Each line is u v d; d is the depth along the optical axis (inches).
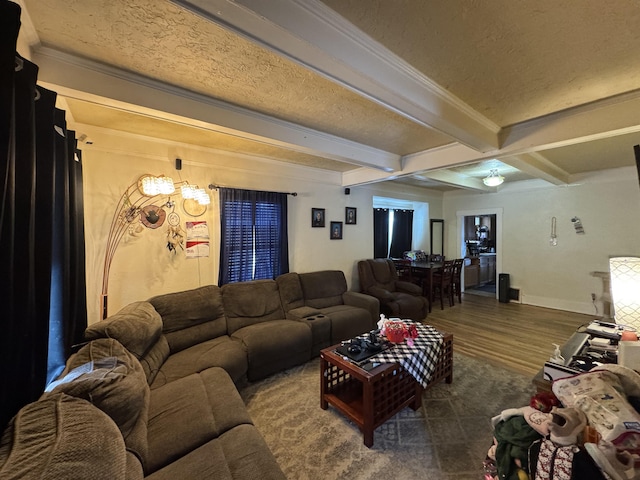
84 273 78.0
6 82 29.9
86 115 86.4
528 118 88.0
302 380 101.0
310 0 41.9
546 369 62.5
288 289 137.1
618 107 75.0
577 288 188.1
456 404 86.5
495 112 83.1
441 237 266.5
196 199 114.3
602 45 52.7
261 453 49.2
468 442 70.7
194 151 118.8
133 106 65.4
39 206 43.8
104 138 98.2
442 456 66.2
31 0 42.2
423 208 256.1
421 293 177.3
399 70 58.7
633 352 53.7
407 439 71.8
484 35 50.0
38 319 42.9
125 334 68.9
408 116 71.0
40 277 43.4
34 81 38.1
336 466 63.5
